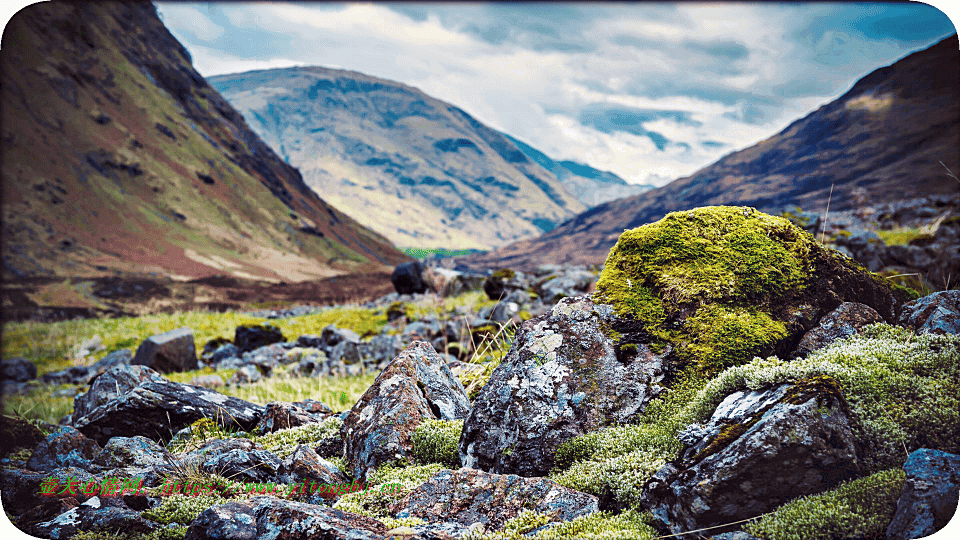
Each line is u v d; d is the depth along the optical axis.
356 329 24.03
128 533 5.50
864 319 6.24
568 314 6.44
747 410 4.92
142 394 8.55
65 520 5.70
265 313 32.97
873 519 4.34
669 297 6.43
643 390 5.91
